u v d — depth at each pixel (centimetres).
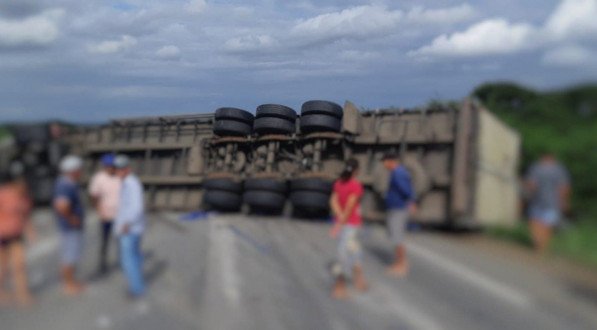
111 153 762
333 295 415
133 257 409
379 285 422
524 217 432
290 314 374
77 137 702
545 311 350
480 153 520
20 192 419
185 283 430
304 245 585
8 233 404
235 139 852
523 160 416
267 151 845
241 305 386
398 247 468
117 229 409
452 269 425
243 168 859
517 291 373
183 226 698
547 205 398
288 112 835
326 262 509
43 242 436
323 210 782
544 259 401
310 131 808
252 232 660
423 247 500
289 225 729
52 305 373
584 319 344
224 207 832
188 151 882
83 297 389
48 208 485
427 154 695
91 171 696
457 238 529
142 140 838
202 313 373
